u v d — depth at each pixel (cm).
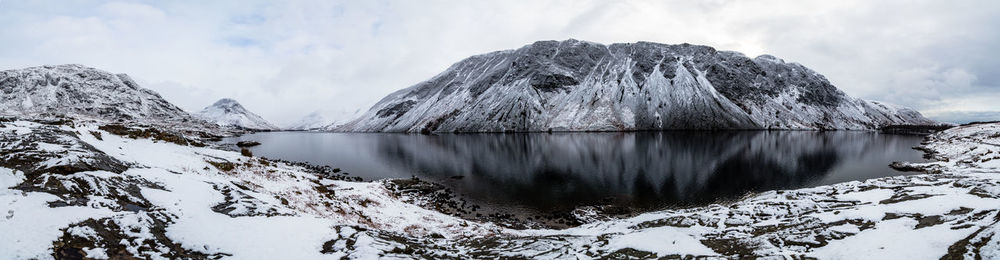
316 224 1989
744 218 2302
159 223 1697
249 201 2203
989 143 8338
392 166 8319
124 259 1362
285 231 1822
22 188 1742
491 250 1897
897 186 2850
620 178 6266
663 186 5581
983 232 1280
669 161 8175
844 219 1972
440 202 4784
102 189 1897
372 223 2928
